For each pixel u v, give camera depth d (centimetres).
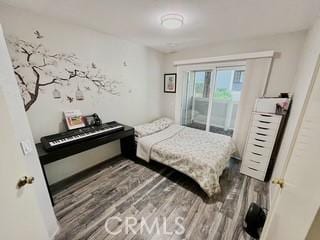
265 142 218
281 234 69
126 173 247
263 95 247
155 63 349
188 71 353
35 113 185
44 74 186
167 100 391
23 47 167
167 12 166
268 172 229
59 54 196
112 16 178
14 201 83
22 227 88
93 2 148
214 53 290
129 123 320
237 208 178
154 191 206
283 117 201
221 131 373
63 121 213
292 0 136
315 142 54
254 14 165
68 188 209
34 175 121
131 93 309
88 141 202
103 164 274
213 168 191
